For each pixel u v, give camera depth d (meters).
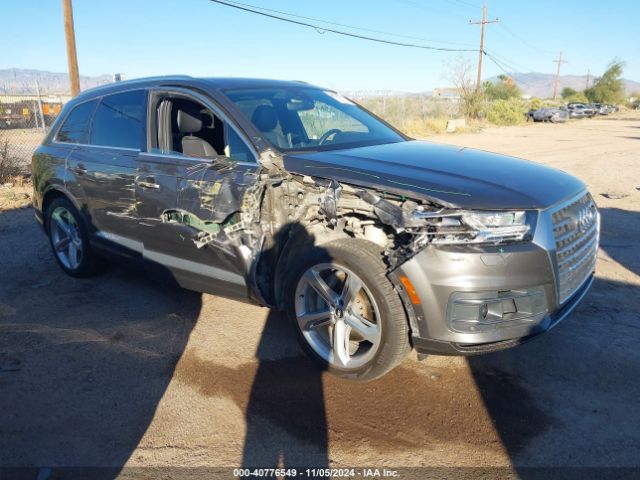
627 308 4.43
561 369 3.51
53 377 3.49
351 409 3.12
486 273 2.80
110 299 4.73
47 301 4.70
